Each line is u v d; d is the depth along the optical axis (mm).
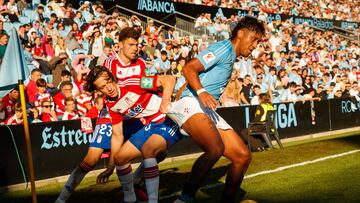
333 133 13688
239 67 15586
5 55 5562
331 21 24781
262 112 10641
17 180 7359
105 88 4871
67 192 5539
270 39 20047
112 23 14555
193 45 15547
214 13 20047
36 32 12719
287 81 15406
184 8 19078
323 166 7492
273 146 10820
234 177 4672
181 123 4566
